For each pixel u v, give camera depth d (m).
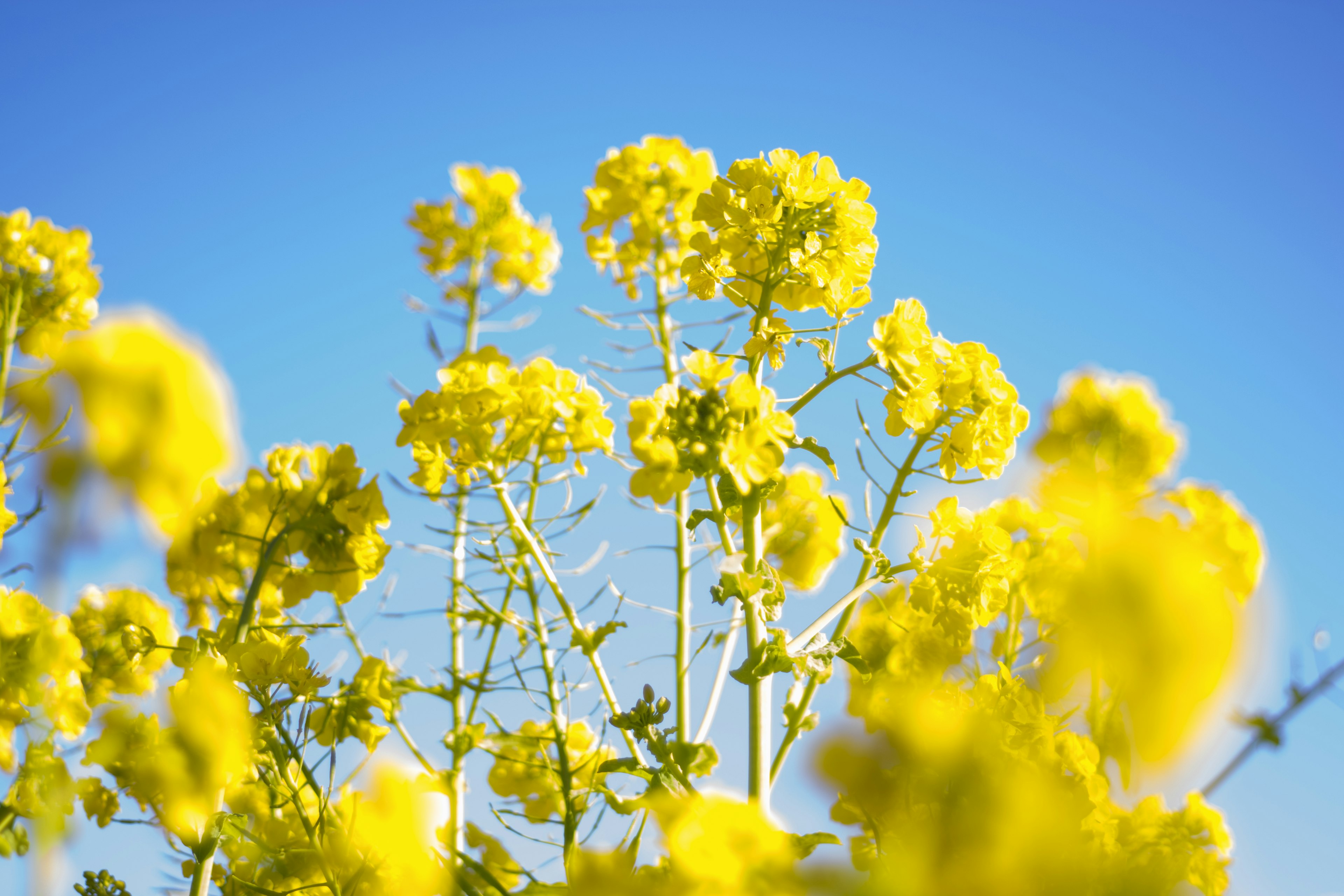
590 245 0.88
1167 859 0.45
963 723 0.42
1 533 0.69
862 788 0.42
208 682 0.72
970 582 0.68
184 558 0.77
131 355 0.42
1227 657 0.29
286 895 0.72
